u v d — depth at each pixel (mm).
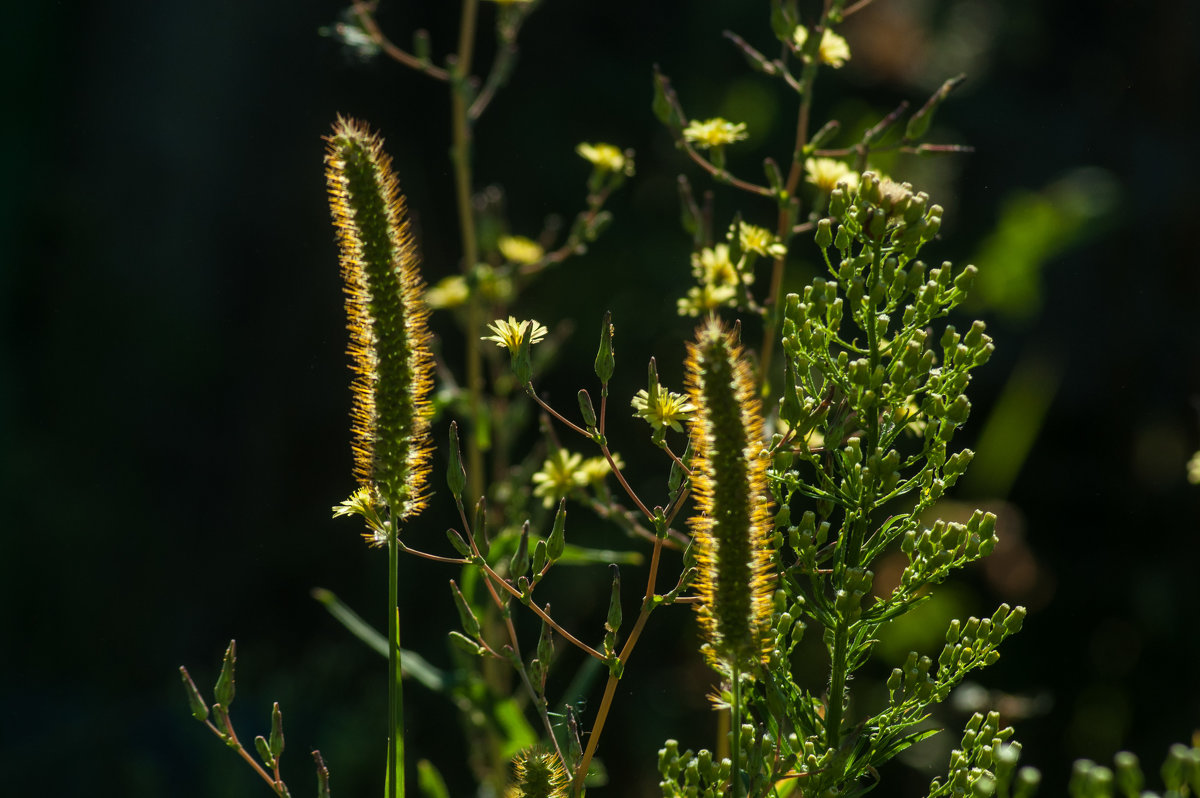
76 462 8492
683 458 1315
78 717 7340
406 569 7520
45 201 8578
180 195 8602
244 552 8258
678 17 8547
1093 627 7426
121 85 8641
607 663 1322
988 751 1246
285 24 8258
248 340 8555
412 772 6598
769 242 1881
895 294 1316
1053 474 8109
